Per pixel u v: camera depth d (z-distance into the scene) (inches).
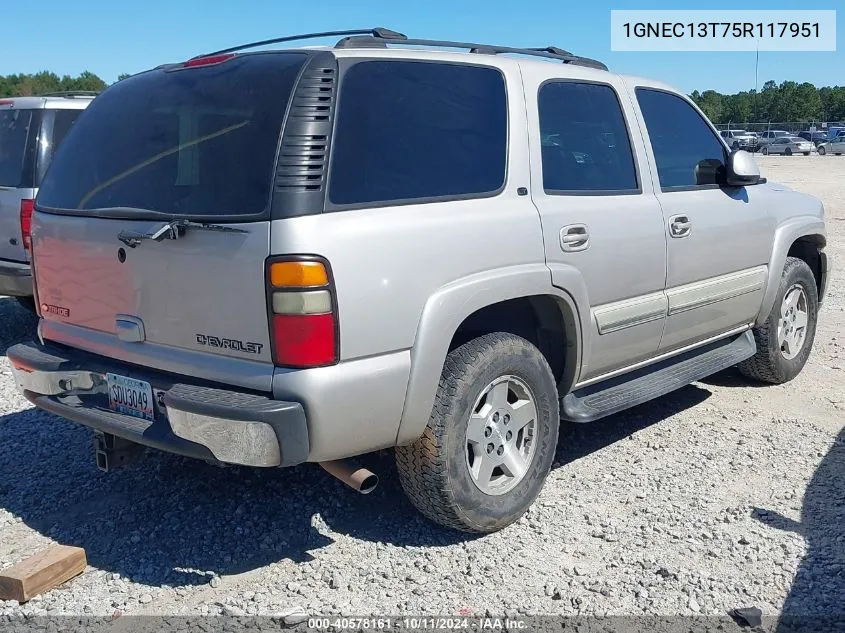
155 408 132.6
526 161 148.8
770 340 220.5
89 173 144.9
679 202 181.6
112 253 134.2
